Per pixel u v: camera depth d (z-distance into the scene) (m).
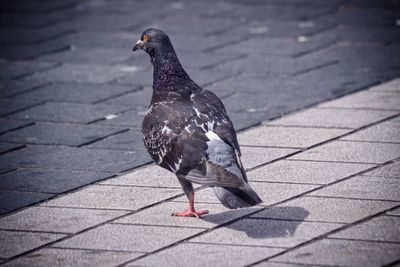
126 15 19.17
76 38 17.45
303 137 11.63
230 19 18.44
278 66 15.09
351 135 11.61
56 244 8.69
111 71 15.30
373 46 16.05
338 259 7.99
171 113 9.02
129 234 8.84
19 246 8.68
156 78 9.55
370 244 8.29
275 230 8.74
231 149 8.55
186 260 8.15
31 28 18.36
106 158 11.25
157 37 9.53
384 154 10.84
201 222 9.08
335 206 9.27
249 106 13.08
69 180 10.52
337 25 17.64
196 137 8.63
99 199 9.88
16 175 10.76
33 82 14.77
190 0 20.53
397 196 9.48
